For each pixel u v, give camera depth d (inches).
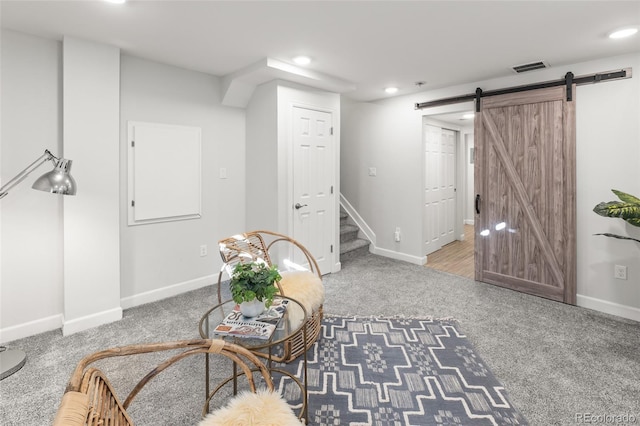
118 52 108.1
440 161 207.5
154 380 79.7
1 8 82.7
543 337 100.0
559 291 126.6
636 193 110.3
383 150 187.5
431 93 162.7
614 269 116.0
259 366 50.8
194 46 108.0
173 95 129.1
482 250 147.1
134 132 119.6
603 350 92.6
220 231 146.7
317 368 84.4
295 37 100.2
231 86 137.7
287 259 141.6
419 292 136.9
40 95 99.7
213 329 72.7
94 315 106.5
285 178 140.5
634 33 94.8
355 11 84.0
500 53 112.1
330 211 160.1
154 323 109.3
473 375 81.1
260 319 72.0
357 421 66.8
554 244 127.0
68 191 86.0
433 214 201.6
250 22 90.3
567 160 122.0
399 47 107.1
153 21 89.7
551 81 125.0
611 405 70.9
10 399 73.0
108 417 37.5
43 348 93.5
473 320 111.4
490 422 66.1
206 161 140.6
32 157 99.0
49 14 85.8
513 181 135.6
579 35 97.1
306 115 146.9
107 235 108.1
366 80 145.3
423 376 80.9
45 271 102.9
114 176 108.6
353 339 98.6
